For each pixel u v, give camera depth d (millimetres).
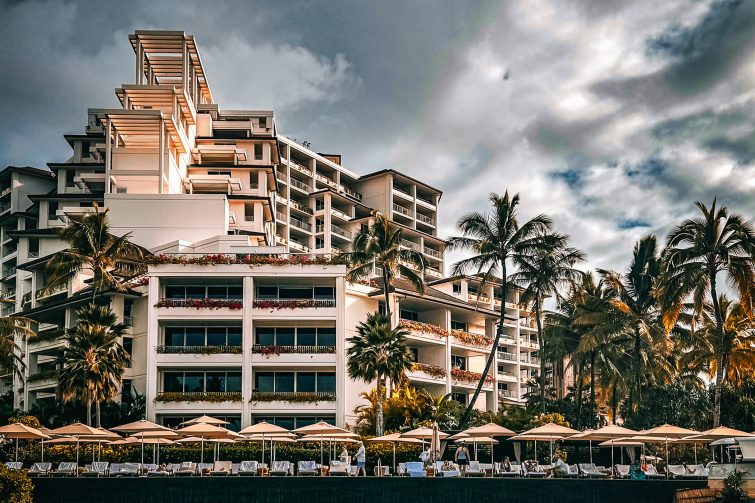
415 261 67312
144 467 49250
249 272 67062
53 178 113875
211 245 71812
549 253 68000
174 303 66500
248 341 66312
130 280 71000
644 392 76062
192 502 40938
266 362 66188
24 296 85312
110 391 57438
